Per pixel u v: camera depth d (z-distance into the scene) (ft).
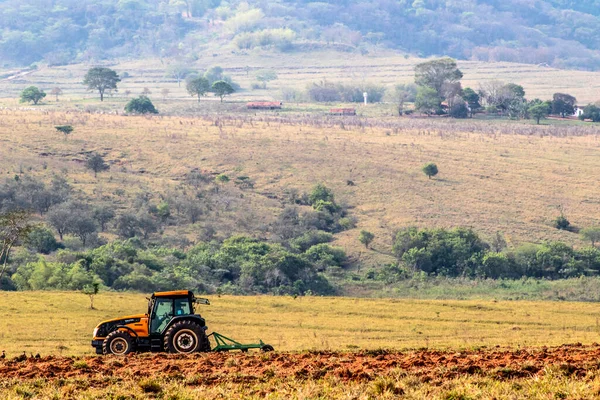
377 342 500.33
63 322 584.81
